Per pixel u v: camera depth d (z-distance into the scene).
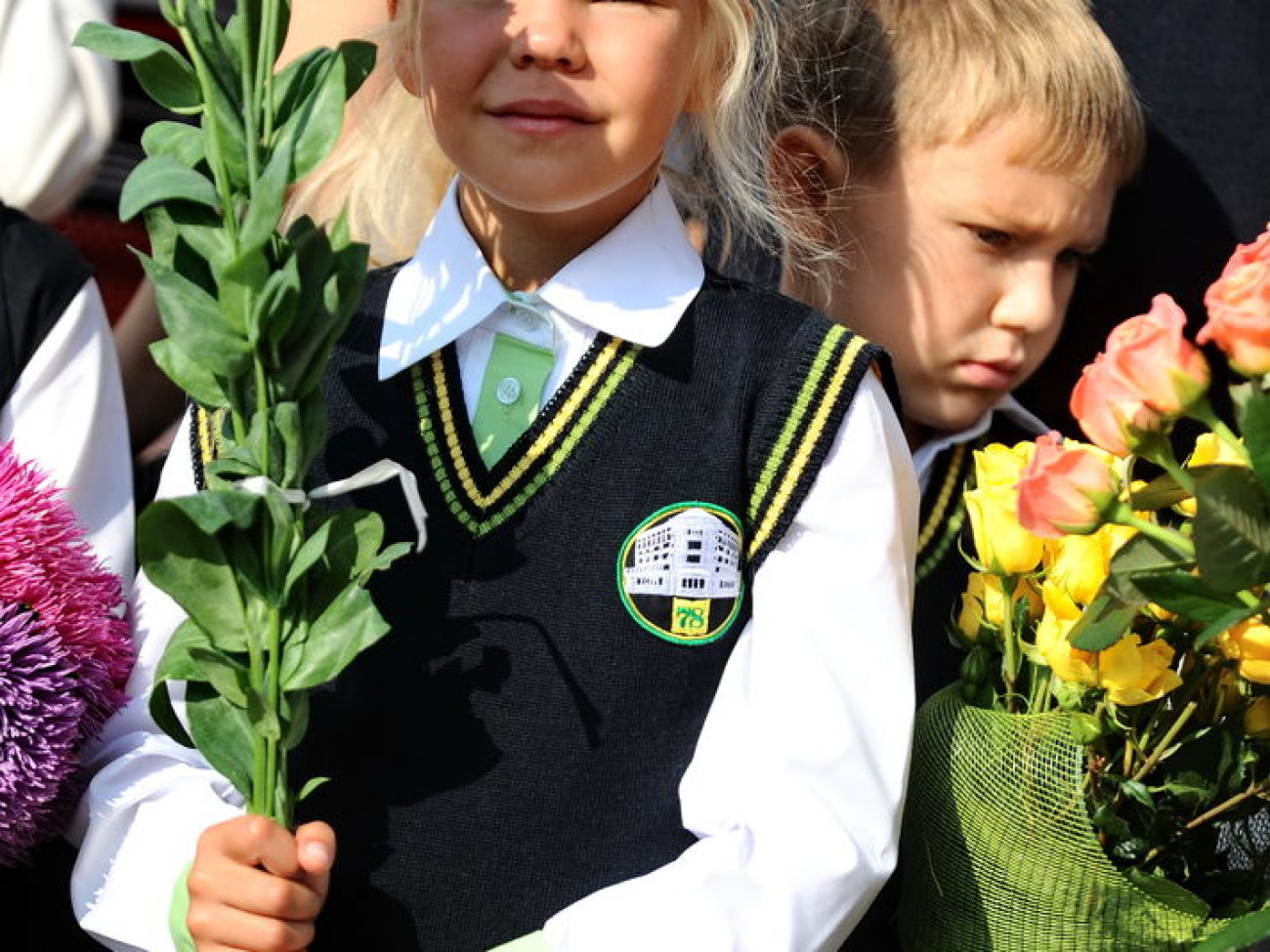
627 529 2.04
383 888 2.01
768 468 2.05
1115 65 2.54
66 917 2.46
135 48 1.72
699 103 2.28
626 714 2.01
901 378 2.61
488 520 2.05
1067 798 1.95
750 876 1.94
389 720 2.02
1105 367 1.63
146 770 2.12
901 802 2.00
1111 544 1.88
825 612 2.03
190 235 1.74
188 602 1.79
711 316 2.12
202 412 2.14
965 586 2.58
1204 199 2.85
